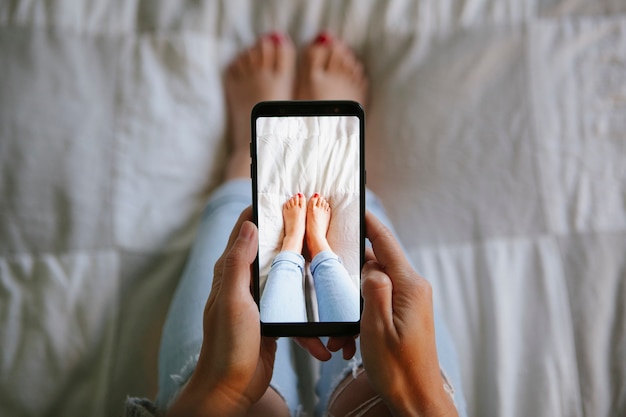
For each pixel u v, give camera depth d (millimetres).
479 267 832
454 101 912
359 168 597
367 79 989
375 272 548
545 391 755
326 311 591
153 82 914
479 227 856
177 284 833
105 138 883
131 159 881
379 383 540
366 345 532
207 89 937
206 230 763
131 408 646
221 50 981
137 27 946
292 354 744
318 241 600
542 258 827
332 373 690
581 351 778
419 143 907
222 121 952
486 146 887
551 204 852
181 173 895
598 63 907
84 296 810
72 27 922
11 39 901
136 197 869
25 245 830
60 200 849
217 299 526
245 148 917
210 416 526
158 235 859
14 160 856
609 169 865
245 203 789
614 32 919
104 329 800
